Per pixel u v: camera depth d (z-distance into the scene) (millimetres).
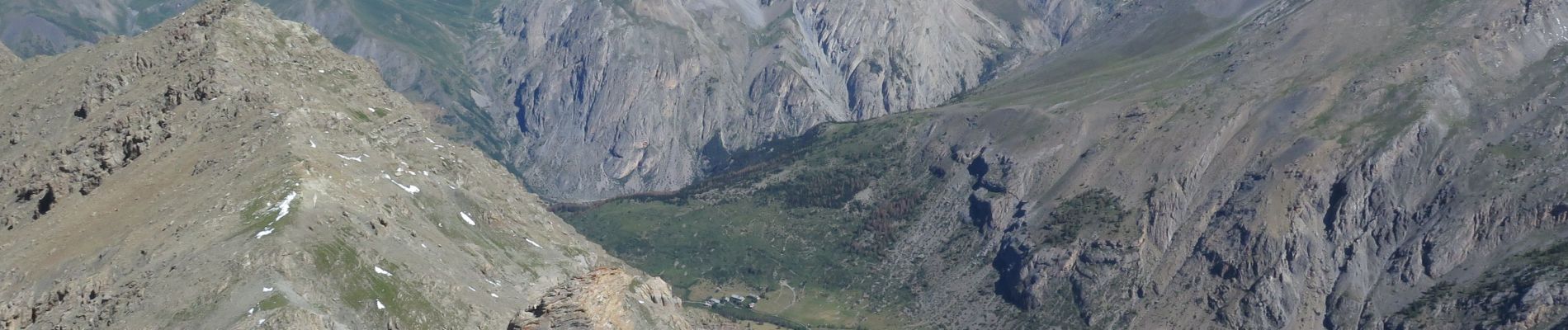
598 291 145750
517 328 142875
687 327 192625
